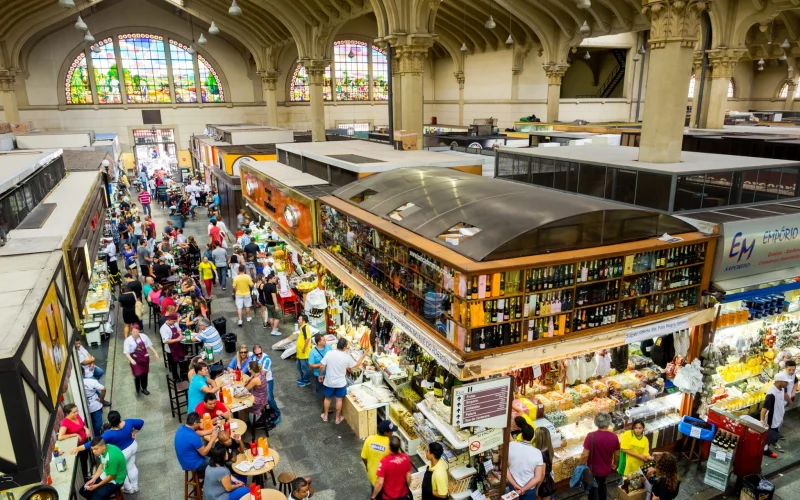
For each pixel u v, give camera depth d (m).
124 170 31.05
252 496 5.38
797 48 32.50
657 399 7.47
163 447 7.47
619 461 6.42
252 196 16.61
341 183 11.90
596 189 9.08
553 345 5.83
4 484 3.65
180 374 9.16
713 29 16.70
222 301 13.37
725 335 7.61
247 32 31.08
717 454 6.54
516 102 30.28
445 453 6.13
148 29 31.61
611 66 34.22
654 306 6.52
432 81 38.25
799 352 8.33
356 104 37.03
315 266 11.26
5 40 26.47
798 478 6.82
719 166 8.05
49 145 20.31
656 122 8.47
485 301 5.47
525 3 24.62
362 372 8.20
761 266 6.97
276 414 8.01
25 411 3.59
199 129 34.31
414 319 6.56
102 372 8.98
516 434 6.14
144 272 13.80
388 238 7.30
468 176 8.92
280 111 35.50
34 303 4.30
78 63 30.66
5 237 6.16
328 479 6.77
